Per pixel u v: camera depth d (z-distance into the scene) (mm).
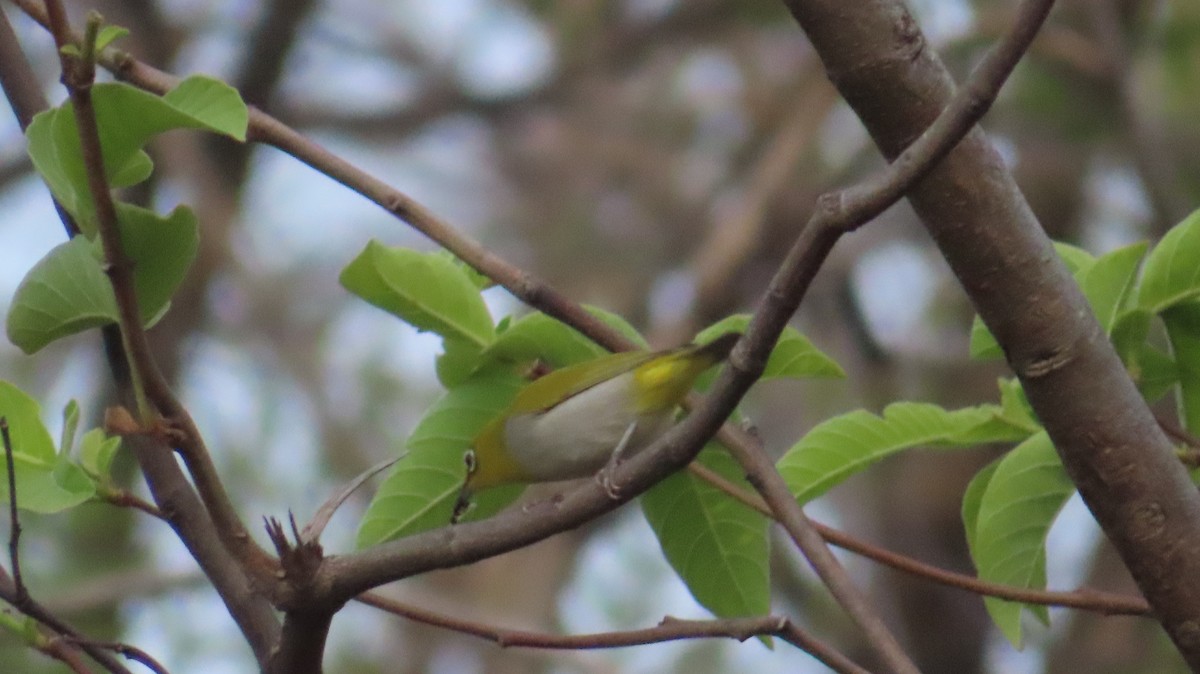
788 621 4410
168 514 4609
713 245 15086
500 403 5457
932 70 4145
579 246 19469
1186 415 5176
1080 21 15180
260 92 15242
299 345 17719
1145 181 12789
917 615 15664
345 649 16500
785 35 19922
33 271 4176
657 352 5949
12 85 5090
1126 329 5027
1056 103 15594
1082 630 15328
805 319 17312
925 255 17844
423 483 5402
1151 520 4324
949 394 16031
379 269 5109
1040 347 4289
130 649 4652
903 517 16016
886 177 3590
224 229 13922
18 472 4570
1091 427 4320
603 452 6109
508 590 16297
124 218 4109
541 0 20922
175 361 13625
